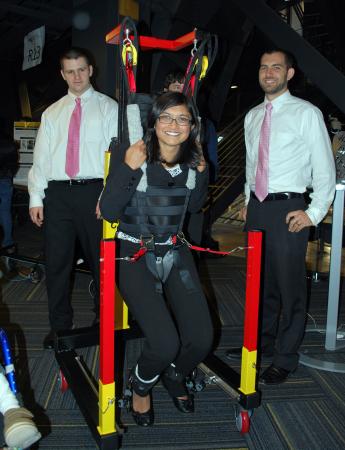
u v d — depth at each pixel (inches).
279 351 92.6
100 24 166.2
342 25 219.5
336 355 105.0
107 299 62.0
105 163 81.5
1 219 175.8
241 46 196.4
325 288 156.6
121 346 100.1
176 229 68.5
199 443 72.9
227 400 85.9
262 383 90.8
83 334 90.6
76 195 98.0
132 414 77.7
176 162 66.5
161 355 64.6
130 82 68.1
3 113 342.6
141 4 174.1
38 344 107.7
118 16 160.4
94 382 84.9
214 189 251.8
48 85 333.4
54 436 74.2
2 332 60.2
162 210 66.2
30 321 122.6
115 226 82.8
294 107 86.5
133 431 75.4
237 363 100.6
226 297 145.3
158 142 64.4
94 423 67.8
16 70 338.3
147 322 65.4
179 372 74.4
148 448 71.2
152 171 65.6
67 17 248.2
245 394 72.8
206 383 87.1
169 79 98.9
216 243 197.9
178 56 178.4
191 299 69.4
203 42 71.6
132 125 65.2
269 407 83.1
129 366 97.1
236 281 162.2
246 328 72.7
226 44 193.3
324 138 85.0
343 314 132.5
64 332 90.9
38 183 100.5
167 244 67.9
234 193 209.9
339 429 77.2
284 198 87.0
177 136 63.1
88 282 157.6
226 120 375.9
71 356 87.1
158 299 67.0
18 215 260.1
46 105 338.6
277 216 87.7
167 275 68.9
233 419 79.7
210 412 81.7
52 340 105.3
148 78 174.7
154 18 184.2
